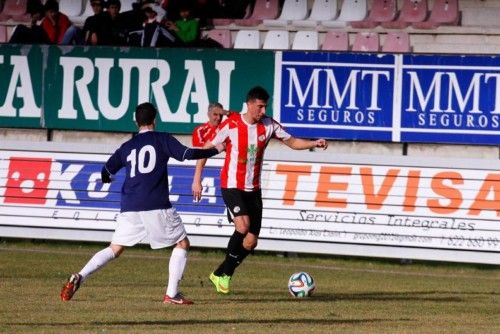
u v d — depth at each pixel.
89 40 53.75
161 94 50.41
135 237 26.22
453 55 47.59
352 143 49.22
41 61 51.41
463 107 47.66
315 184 47.75
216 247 48.25
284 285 35.28
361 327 23.67
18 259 42.66
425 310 28.55
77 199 49.78
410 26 53.47
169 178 49.03
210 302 28.55
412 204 46.69
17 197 50.34
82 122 51.12
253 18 56.44
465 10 54.16
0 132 52.69
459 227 46.12
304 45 54.03
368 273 42.75
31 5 57.28
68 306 26.56
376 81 48.31
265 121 30.56
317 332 22.38
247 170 30.33
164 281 35.12
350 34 54.16
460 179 46.47
